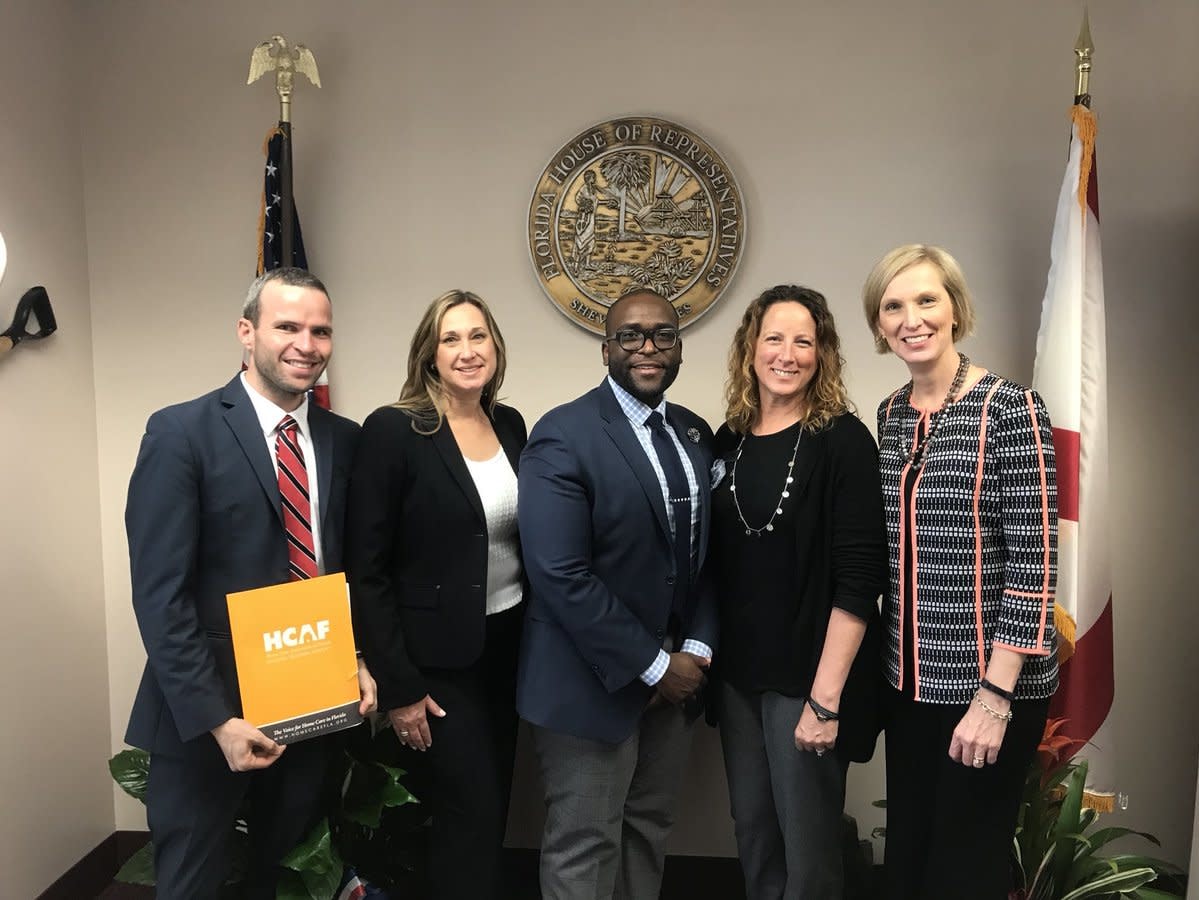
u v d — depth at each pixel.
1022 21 2.19
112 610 2.39
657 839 1.80
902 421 1.62
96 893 2.31
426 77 2.28
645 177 2.24
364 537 1.65
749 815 1.73
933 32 2.21
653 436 1.67
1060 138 2.20
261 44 2.20
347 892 1.81
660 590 1.61
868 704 1.62
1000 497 1.47
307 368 1.55
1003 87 2.21
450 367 1.72
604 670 1.56
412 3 2.27
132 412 2.36
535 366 2.32
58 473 2.19
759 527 1.63
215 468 1.52
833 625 1.57
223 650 1.53
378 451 1.68
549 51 2.26
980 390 1.52
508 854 2.33
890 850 1.65
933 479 1.52
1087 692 1.98
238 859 1.83
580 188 2.25
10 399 2.02
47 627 2.14
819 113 2.23
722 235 2.24
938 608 1.51
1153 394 2.24
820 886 1.64
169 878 1.55
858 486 1.59
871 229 2.25
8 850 1.99
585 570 1.57
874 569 1.58
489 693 1.81
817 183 2.25
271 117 2.31
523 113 2.27
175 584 1.46
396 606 1.69
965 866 1.53
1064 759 1.99
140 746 1.56
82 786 2.27
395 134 2.29
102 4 2.29
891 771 1.65
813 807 1.62
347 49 2.28
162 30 2.29
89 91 2.31
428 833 1.93
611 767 1.64
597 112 2.26
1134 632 2.27
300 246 2.21
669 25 2.24
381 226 2.31
